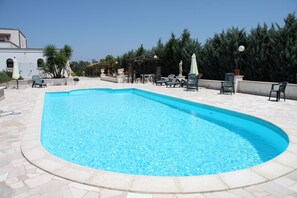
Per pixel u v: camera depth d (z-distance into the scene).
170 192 2.77
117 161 4.70
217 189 2.81
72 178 3.11
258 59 14.96
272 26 14.45
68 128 7.11
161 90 14.80
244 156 4.90
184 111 9.75
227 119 8.05
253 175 3.14
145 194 2.77
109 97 14.36
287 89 10.55
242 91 13.10
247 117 7.17
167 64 23.50
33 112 7.75
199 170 4.27
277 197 2.66
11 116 7.21
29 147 4.27
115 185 2.93
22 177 3.19
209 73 18.89
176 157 4.88
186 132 6.65
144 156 4.93
